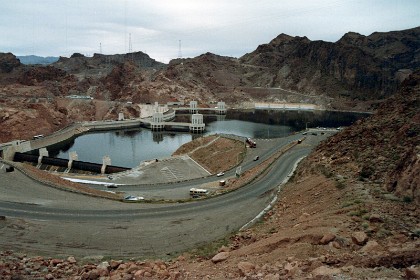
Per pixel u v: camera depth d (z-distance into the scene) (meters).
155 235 36.91
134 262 26.06
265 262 21.59
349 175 39.78
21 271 22.08
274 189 52.78
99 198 53.47
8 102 189.38
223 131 183.75
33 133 169.25
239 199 51.31
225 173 79.12
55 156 135.38
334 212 29.16
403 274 15.68
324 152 52.69
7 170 62.12
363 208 28.02
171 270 22.86
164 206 49.00
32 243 33.16
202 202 50.91
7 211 43.22
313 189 40.91
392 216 25.75
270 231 31.67
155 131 195.38
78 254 31.08
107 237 36.06
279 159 73.12
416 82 52.66
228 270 21.12
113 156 133.00
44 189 54.94
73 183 62.81
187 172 87.94
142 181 78.75
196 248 32.00
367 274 16.06
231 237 33.31
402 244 20.56
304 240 23.92
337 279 15.61
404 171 31.52
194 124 185.25
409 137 41.00
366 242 21.84
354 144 48.00
